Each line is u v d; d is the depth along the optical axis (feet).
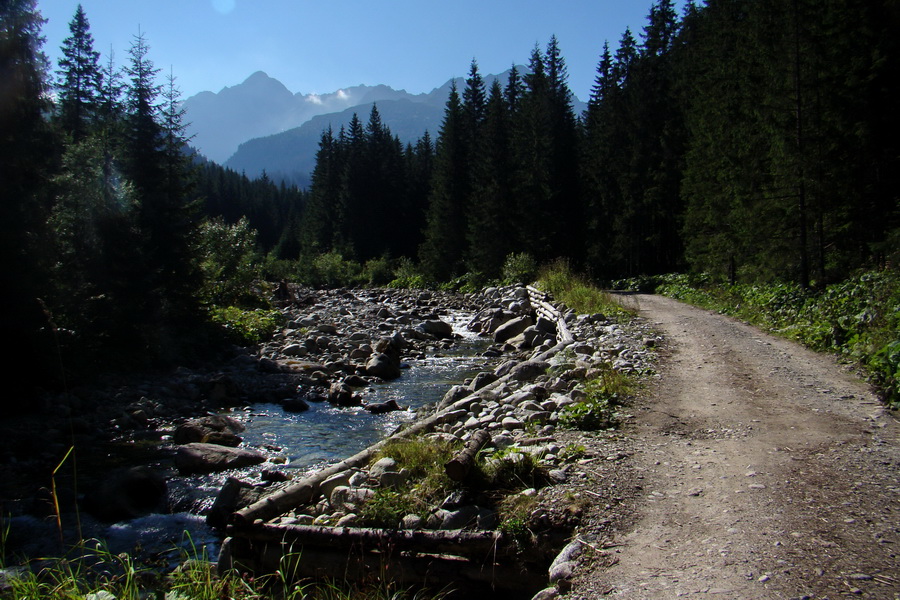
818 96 54.24
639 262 129.18
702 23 120.06
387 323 78.48
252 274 87.71
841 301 41.70
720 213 77.92
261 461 27.78
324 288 170.91
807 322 41.91
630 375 30.22
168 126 55.93
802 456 17.74
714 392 26.53
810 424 21.22
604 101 157.69
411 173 227.40
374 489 17.54
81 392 38.11
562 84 173.47
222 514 21.07
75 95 115.14
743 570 11.29
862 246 54.65
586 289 69.26
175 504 22.98
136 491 22.95
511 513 14.69
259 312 78.48
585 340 44.57
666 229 129.49
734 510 14.05
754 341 39.99
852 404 23.85
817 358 33.60
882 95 52.49
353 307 107.24
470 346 66.69
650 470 16.98
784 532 12.76
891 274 39.93
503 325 68.64
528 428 22.11
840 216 55.01
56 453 28.96
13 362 35.14
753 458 17.71
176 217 54.60
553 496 15.25
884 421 21.36
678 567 11.66
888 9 52.75
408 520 14.93
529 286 91.56
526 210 131.34
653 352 36.73
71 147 45.91
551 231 133.18
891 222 52.75
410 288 151.12
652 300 76.74
